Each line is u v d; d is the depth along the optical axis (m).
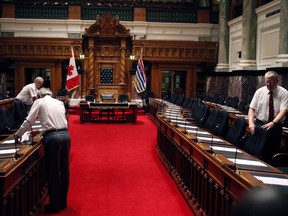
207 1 20.75
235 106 12.34
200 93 18.97
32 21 18.12
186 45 18.30
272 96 5.80
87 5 18.50
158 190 5.82
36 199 4.85
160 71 18.45
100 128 12.81
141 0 21.00
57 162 4.69
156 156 8.39
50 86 18.11
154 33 18.72
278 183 3.11
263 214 1.25
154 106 14.93
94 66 18.08
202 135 5.89
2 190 3.23
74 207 4.99
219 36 18.25
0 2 18.05
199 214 4.47
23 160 3.84
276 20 12.78
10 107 12.16
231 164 3.57
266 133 4.99
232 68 17.34
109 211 4.85
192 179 5.04
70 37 18.27
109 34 17.80
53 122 4.66
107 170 7.02
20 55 17.72
